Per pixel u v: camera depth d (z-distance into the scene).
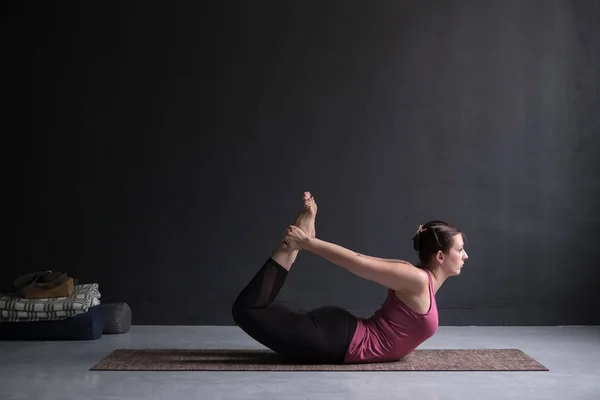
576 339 5.11
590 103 5.73
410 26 5.74
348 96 5.75
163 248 5.74
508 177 5.73
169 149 5.75
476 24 5.74
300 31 5.74
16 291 5.11
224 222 5.75
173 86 5.75
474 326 5.70
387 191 5.74
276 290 4.10
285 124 5.74
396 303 4.13
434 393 3.53
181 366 4.09
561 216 5.74
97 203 5.74
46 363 4.23
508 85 5.74
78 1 5.75
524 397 3.49
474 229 5.74
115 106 5.75
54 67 5.74
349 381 3.77
